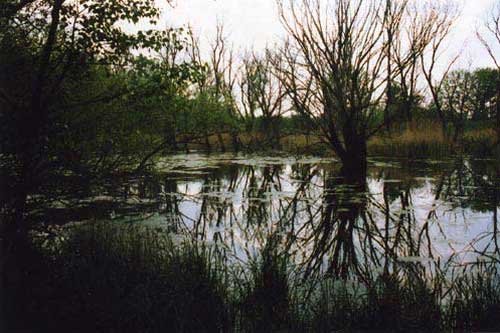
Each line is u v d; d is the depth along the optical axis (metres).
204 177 15.91
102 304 4.38
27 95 5.55
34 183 5.38
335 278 5.69
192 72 5.98
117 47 5.62
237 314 4.42
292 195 11.92
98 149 6.20
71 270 5.00
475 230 8.12
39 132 5.36
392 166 18.16
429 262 6.36
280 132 30.52
